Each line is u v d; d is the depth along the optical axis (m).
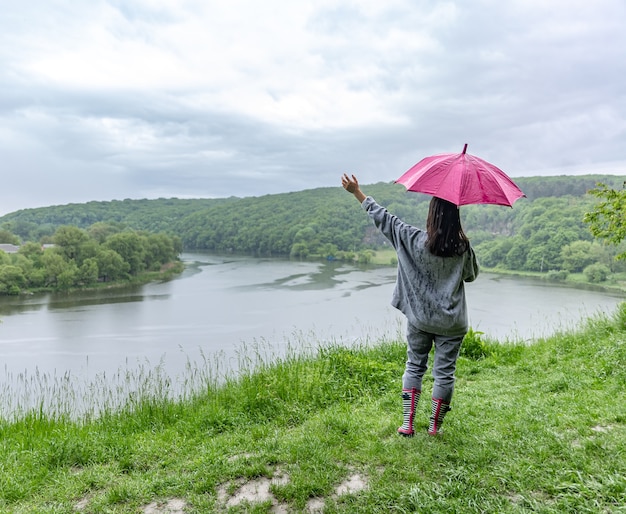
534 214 102.44
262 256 127.19
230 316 43.50
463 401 4.25
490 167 3.01
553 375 4.95
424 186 2.87
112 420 4.83
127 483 3.00
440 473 2.84
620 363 5.03
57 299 58.47
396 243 3.18
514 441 3.17
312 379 5.05
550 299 50.44
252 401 4.57
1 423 4.98
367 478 2.90
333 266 98.69
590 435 3.21
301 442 3.41
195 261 114.12
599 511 2.34
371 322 36.16
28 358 29.44
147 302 54.62
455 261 2.99
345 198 164.75
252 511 2.58
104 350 31.39
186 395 5.73
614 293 56.34
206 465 3.18
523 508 2.41
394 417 3.88
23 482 3.18
